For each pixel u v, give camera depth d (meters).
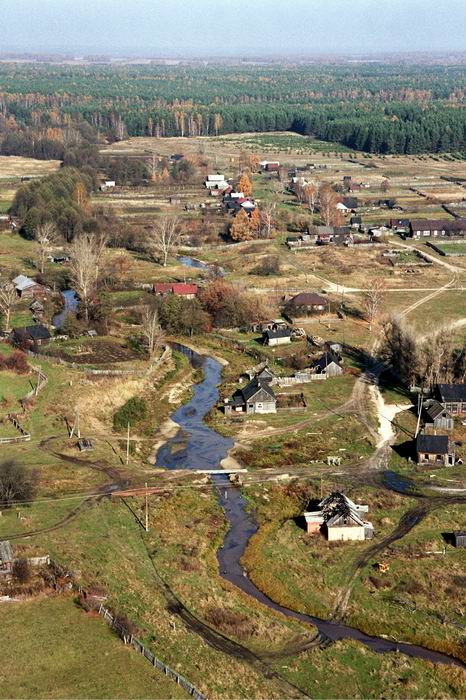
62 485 101.31
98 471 105.88
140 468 107.94
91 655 70.38
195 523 95.06
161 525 93.94
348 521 91.50
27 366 139.50
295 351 152.88
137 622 75.31
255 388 128.62
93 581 80.69
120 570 83.62
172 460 111.50
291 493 102.50
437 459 110.31
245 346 156.75
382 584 83.31
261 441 117.00
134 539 90.38
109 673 68.31
